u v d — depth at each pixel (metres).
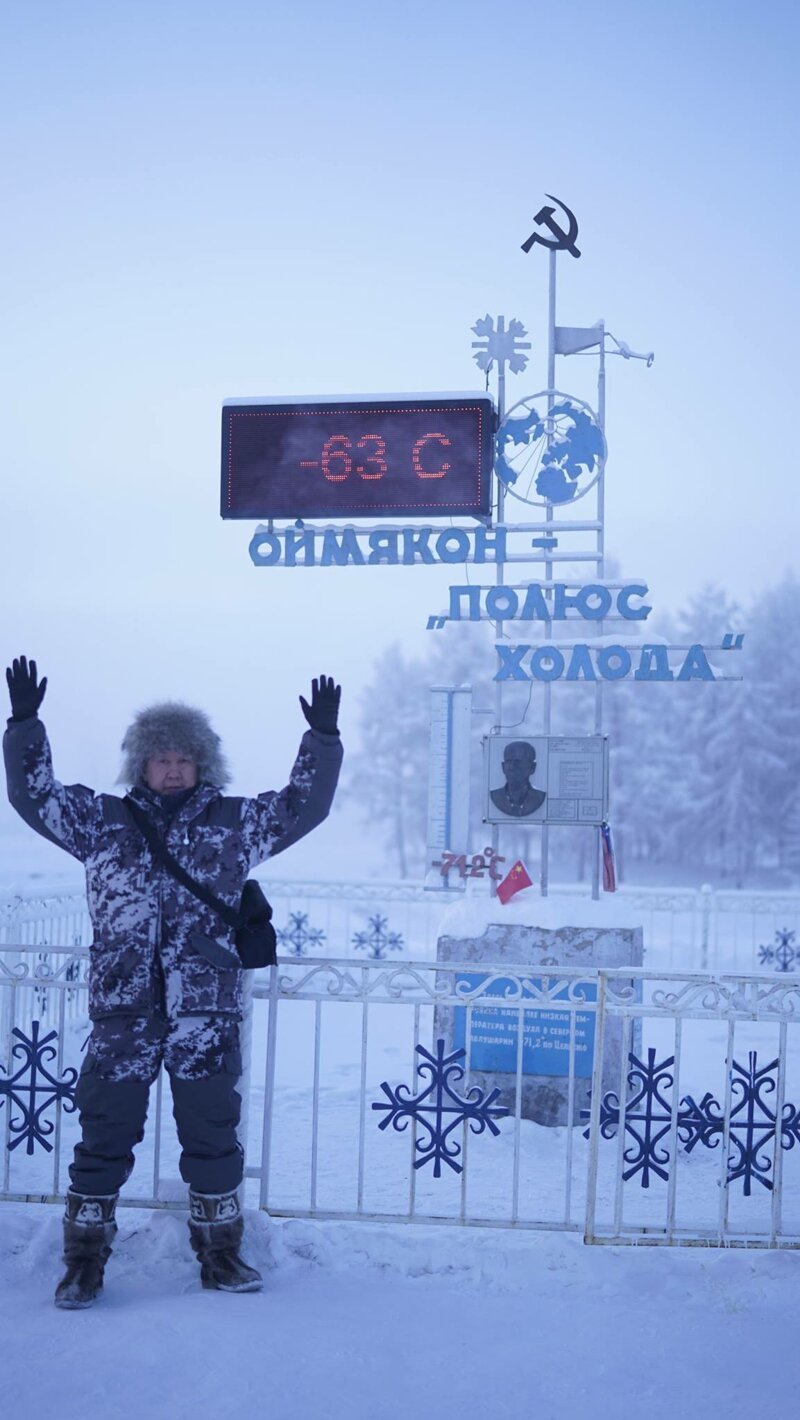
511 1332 3.83
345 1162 6.29
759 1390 3.44
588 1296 4.14
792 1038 10.55
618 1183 4.61
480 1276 4.30
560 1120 7.20
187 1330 3.73
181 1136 4.16
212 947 4.03
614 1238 4.55
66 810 4.03
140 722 4.20
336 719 4.12
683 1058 9.61
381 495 8.61
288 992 4.75
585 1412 3.29
